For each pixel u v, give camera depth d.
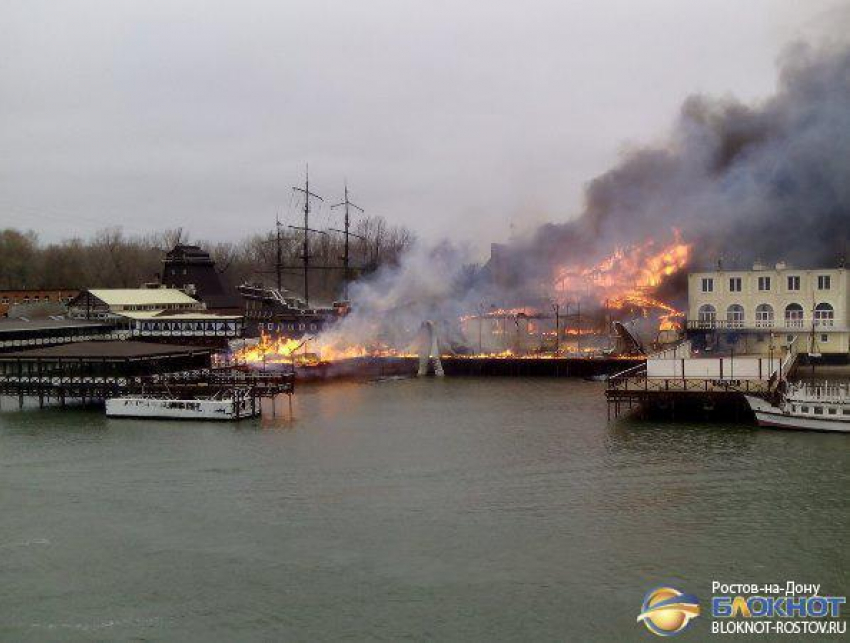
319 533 60.12
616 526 60.19
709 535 58.16
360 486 71.00
